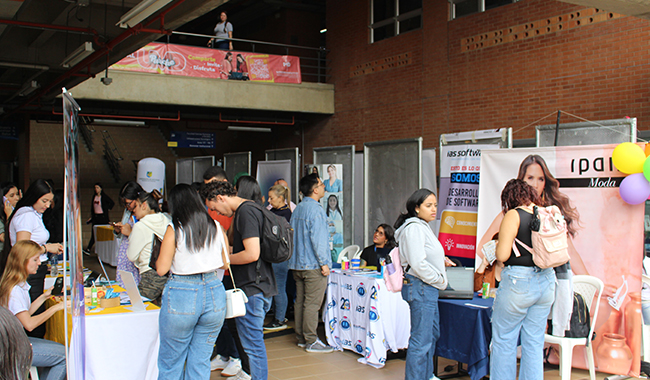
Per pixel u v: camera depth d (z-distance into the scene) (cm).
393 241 584
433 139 1173
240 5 1788
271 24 1830
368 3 1342
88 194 1669
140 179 1035
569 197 453
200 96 1252
